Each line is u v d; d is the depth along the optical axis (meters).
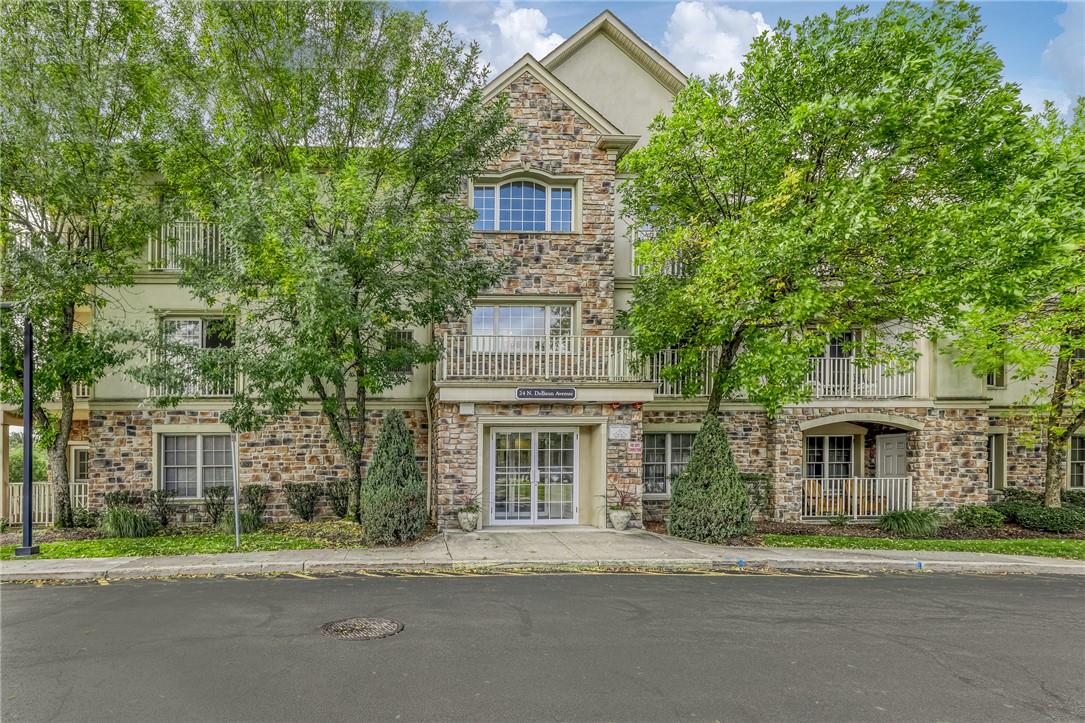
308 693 5.19
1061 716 4.98
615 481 13.55
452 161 12.48
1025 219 9.19
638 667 5.82
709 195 12.66
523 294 14.97
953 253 9.57
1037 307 14.19
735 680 5.56
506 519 14.04
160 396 13.24
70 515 13.77
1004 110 9.94
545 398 13.12
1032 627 7.31
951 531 14.55
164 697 5.12
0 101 11.34
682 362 12.60
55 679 5.49
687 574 10.05
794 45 11.02
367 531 11.66
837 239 9.83
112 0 12.24
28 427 10.97
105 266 12.62
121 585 9.06
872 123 10.27
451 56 12.41
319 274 9.61
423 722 4.69
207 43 11.96
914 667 5.96
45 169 11.55
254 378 11.73
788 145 11.17
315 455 15.28
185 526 14.23
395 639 6.55
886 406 15.78
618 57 18.16
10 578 9.30
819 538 13.10
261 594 8.46
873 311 11.50
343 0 11.86
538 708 4.93
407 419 15.48
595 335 14.71
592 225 15.14
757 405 16.05
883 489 15.84
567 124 15.12
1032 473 17.66
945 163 10.45
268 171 12.69
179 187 12.31
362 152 11.58
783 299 10.56
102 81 11.87
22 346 12.21
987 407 15.96
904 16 10.26
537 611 7.66
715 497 12.34
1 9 11.52
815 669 5.86
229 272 11.55
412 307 12.41
